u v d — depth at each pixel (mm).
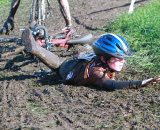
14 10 13633
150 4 17859
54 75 10367
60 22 17234
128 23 14992
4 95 9312
